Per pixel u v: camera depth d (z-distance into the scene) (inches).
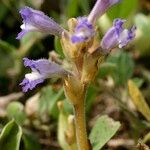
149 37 12.6
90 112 11.5
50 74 6.5
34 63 6.4
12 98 12.0
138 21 12.7
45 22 6.6
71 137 8.1
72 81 6.7
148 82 12.4
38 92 11.4
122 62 11.3
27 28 6.6
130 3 11.5
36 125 11.2
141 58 12.9
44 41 12.9
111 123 8.1
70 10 12.5
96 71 6.6
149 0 14.1
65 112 9.1
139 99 9.2
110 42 6.3
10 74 12.6
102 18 12.2
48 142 11.2
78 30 6.0
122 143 10.9
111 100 11.9
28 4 13.4
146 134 9.9
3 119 10.1
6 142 7.7
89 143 7.0
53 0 13.7
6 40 13.7
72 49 6.5
